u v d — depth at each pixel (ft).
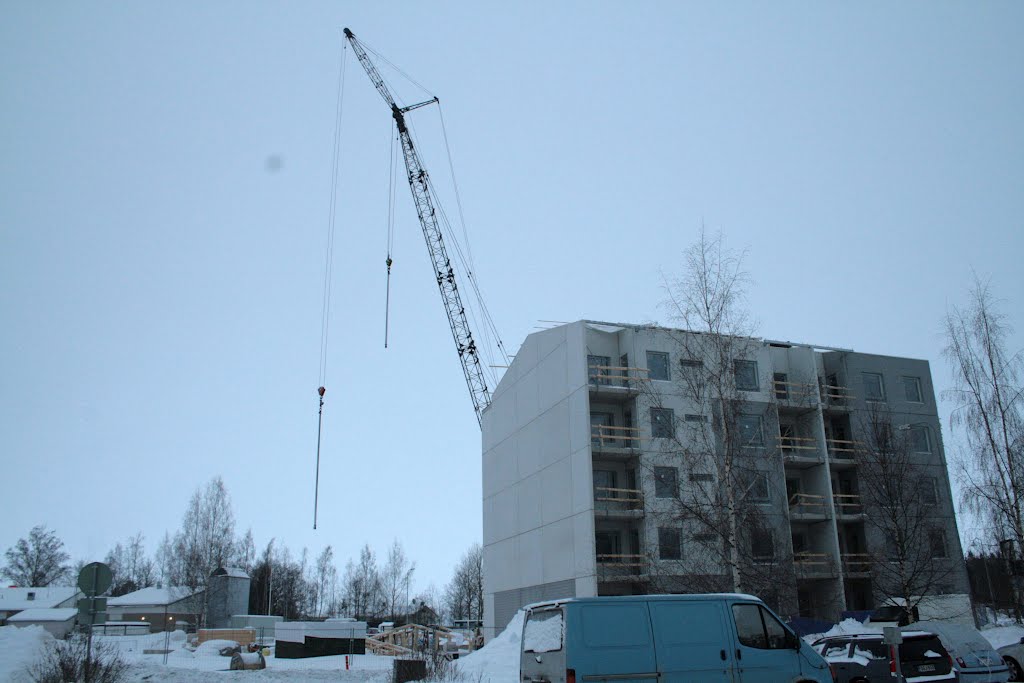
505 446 161.79
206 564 263.29
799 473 146.61
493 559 164.45
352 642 161.07
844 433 152.15
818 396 144.25
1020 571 110.73
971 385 111.34
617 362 141.90
